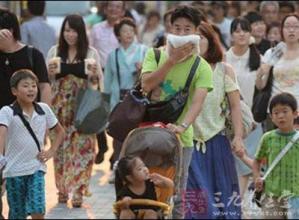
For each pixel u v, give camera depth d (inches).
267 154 675.4
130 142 598.9
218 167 698.8
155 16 1416.1
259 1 1347.2
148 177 583.5
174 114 625.6
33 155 677.3
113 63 971.3
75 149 832.9
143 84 619.8
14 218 687.7
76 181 831.1
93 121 812.6
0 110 673.6
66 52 832.3
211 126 695.7
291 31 763.4
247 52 851.4
